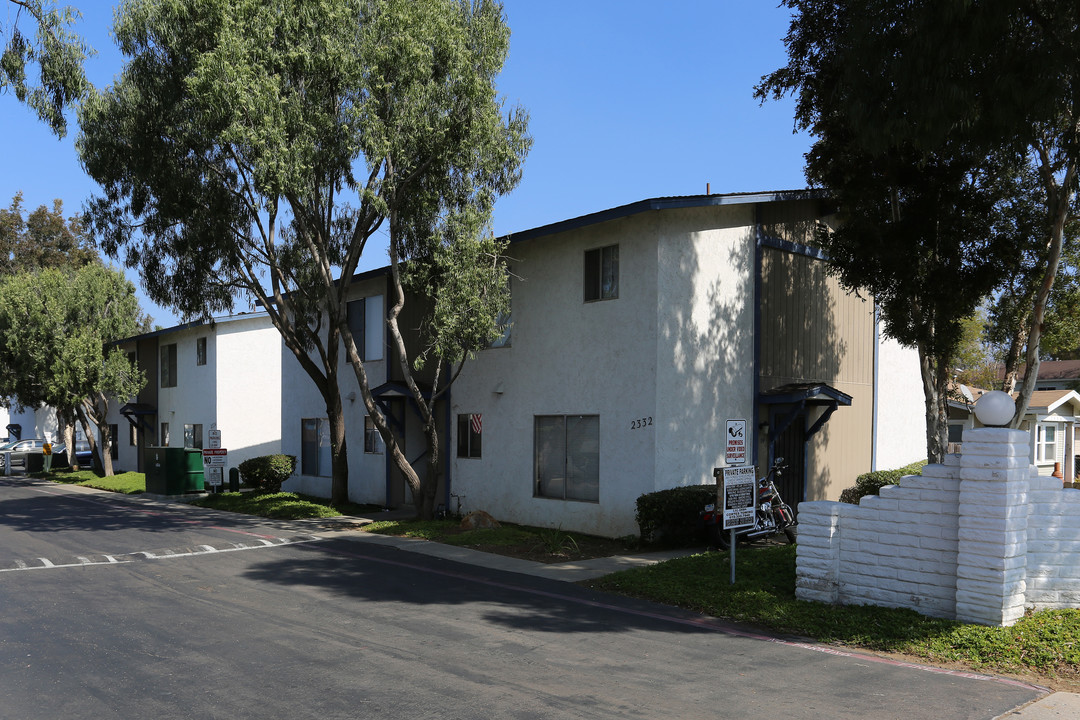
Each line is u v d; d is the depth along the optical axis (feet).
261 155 46.78
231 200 57.16
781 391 49.90
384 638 25.72
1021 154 36.76
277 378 99.60
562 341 51.80
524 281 54.95
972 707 19.47
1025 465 26.02
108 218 58.39
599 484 48.85
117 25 52.85
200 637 25.76
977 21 31.60
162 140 54.29
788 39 44.83
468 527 51.13
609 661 23.26
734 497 32.68
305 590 33.58
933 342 42.29
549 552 43.11
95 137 54.24
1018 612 25.59
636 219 47.14
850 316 58.54
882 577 28.27
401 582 35.42
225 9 46.80
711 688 20.83
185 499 78.79
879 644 24.72
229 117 47.06
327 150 48.80
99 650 24.20
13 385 108.88
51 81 42.04
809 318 54.60
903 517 27.86
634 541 45.09
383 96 48.26
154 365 114.32
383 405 64.90
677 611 29.89
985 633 24.32
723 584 32.32
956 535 26.68
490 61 49.26
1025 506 25.93
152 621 27.96
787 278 53.01
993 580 25.18
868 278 43.68
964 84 32.78
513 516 55.21
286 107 47.39
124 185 56.95
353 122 48.11
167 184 54.34
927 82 32.86
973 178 43.47
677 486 45.85
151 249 60.75
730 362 49.06
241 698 19.86
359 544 47.09
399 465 56.03
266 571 38.14
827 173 45.52
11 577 36.58
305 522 58.23
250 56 46.93
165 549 45.24
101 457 112.06
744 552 39.09
